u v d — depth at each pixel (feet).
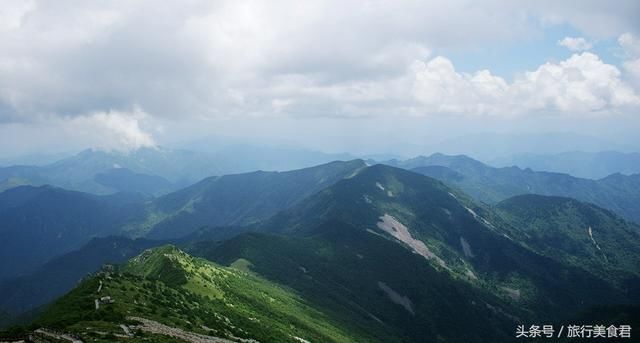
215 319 628.69
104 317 491.31
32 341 393.91
